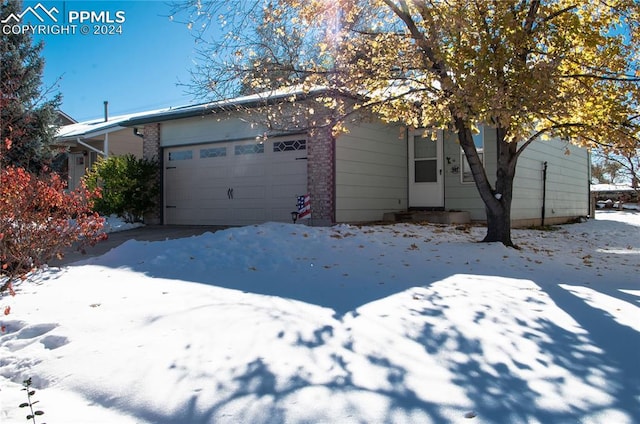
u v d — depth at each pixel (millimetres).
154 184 15734
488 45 7512
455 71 7695
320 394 3227
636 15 8180
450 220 13203
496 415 2932
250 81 9398
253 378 3479
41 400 3346
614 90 8328
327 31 9352
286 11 8984
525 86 7312
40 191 7062
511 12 7629
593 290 5863
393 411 3000
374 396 3186
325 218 12180
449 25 7645
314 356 3828
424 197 14742
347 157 12602
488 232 9477
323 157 12250
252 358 3811
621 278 6734
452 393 3217
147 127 16016
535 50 7984
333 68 9664
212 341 4168
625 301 5348
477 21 7668
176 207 15523
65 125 27891
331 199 12102
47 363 3908
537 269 7277
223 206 14484
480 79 7383
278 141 13383
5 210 6680
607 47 8406
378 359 3756
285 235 8688
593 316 4789
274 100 10562
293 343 4086
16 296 5965
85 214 8008
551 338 4191
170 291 5844
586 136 8586
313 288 5883
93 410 3193
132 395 3328
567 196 19297
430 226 12289
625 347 4000
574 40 8359
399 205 14570
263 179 13656
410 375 3484
